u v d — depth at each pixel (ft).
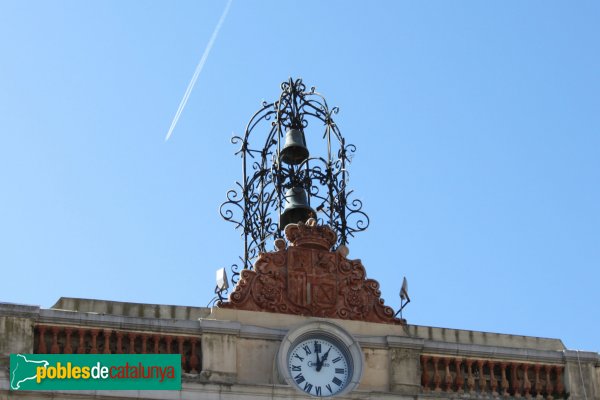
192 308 138.82
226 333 136.56
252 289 140.46
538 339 148.97
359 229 153.48
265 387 133.49
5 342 130.21
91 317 133.59
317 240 143.54
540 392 144.87
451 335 145.69
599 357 147.43
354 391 135.85
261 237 153.58
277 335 138.00
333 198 155.33
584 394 145.38
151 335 134.82
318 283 142.00
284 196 155.84
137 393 131.34
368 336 141.08
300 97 159.94
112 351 133.39
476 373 143.43
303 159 157.58
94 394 130.21
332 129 159.12
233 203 155.02
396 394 137.08
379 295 144.05
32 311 131.95
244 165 156.66
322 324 138.00
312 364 136.98
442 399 138.62
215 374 134.82
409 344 141.28
